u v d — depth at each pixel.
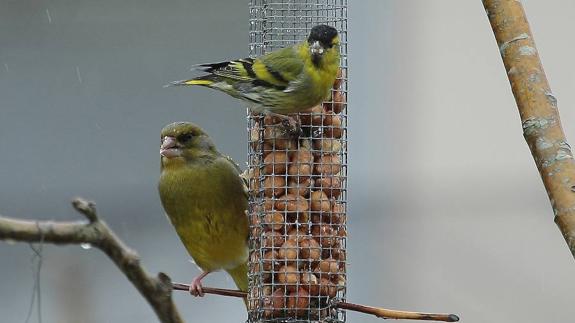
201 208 9.70
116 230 15.26
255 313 9.17
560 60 16.41
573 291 15.00
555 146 5.16
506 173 16.09
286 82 9.30
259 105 9.40
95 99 15.77
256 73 9.52
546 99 5.30
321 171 9.27
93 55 15.91
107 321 13.70
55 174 15.49
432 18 16.52
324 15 10.96
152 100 15.84
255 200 9.39
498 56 16.48
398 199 15.96
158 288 5.00
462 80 16.45
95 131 15.66
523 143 16.25
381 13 16.41
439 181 16.00
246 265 9.90
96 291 13.80
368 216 15.80
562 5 16.53
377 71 16.34
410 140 16.25
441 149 16.23
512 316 14.86
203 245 9.84
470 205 15.90
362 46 16.34
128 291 13.77
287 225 9.16
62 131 15.64
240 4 16.09
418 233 15.66
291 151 9.26
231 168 9.82
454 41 16.48
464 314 14.95
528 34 5.46
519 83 5.36
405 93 16.34
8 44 15.81
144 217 15.38
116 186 15.50
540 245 15.42
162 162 9.92
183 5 16.06
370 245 15.59
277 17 10.31
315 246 9.09
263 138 9.37
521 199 15.87
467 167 16.16
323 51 9.32
